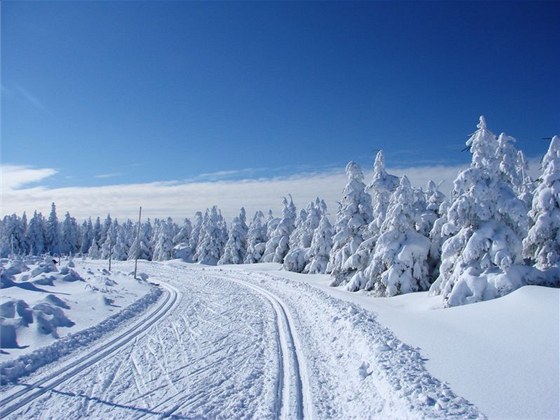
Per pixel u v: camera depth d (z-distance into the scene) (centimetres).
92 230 11869
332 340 1407
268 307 2273
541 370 834
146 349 1449
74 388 1056
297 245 5216
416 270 2530
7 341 1405
